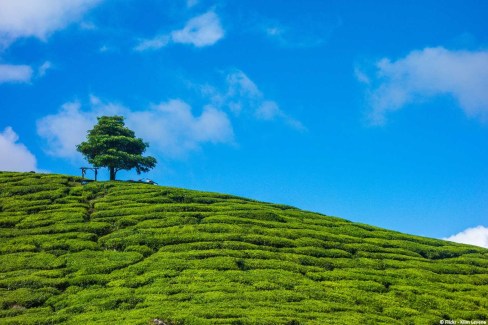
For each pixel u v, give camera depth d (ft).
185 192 250.57
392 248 214.69
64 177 273.13
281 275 167.32
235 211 225.15
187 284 155.63
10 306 144.25
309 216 241.35
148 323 127.75
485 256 227.40
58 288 155.94
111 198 236.63
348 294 161.27
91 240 191.83
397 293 168.04
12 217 211.20
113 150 315.58
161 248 184.55
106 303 144.15
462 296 172.76
